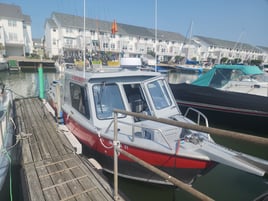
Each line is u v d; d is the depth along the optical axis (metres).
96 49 7.89
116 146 2.41
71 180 2.85
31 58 29.64
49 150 3.72
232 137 1.21
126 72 3.96
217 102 6.83
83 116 3.91
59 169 3.12
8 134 4.20
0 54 28.12
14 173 3.57
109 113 3.70
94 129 3.49
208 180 3.95
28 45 38.84
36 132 4.55
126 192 3.54
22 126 4.95
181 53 44.19
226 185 3.80
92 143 3.69
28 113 6.17
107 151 3.44
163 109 3.99
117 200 2.47
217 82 8.02
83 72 4.02
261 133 6.34
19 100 8.05
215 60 43.47
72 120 4.26
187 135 3.28
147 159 3.12
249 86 7.36
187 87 7.79
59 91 5.11
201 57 47.94
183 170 2.99
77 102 4.19
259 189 3.65
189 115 7.70
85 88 3.68
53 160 3.38
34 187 2.69
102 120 3.61
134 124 3.20
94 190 2.67
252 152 5.29
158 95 4.09
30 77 21.06
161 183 3.24
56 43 35.00
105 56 6.92
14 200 3.18
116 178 2.46
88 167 3.19
